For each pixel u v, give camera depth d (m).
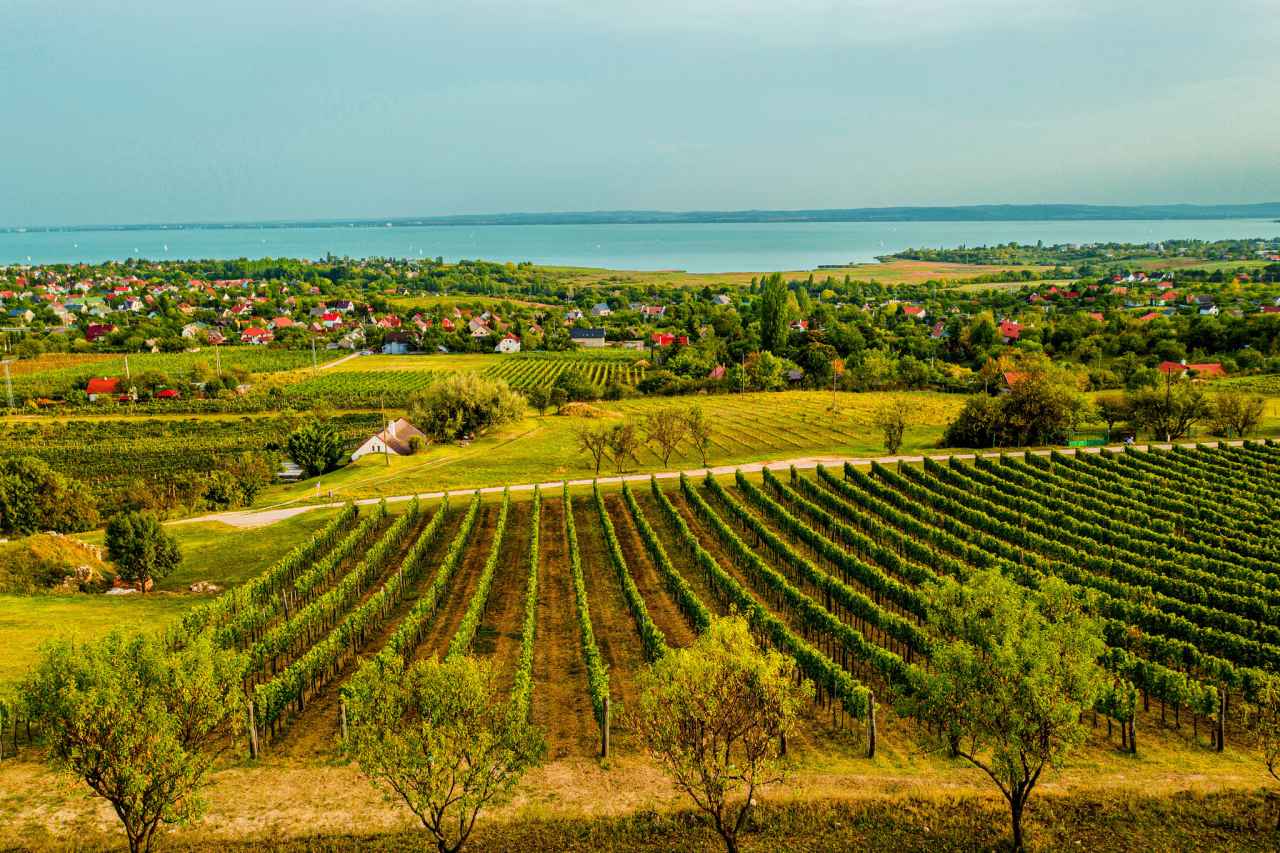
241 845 28.09
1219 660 39.78
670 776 30.84
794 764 33.28
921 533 66.06
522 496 85.06
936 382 161.00
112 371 197.25
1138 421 103.75
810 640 49.75
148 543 58.19
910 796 30.66
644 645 47.78
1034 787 31.08
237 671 30.27
